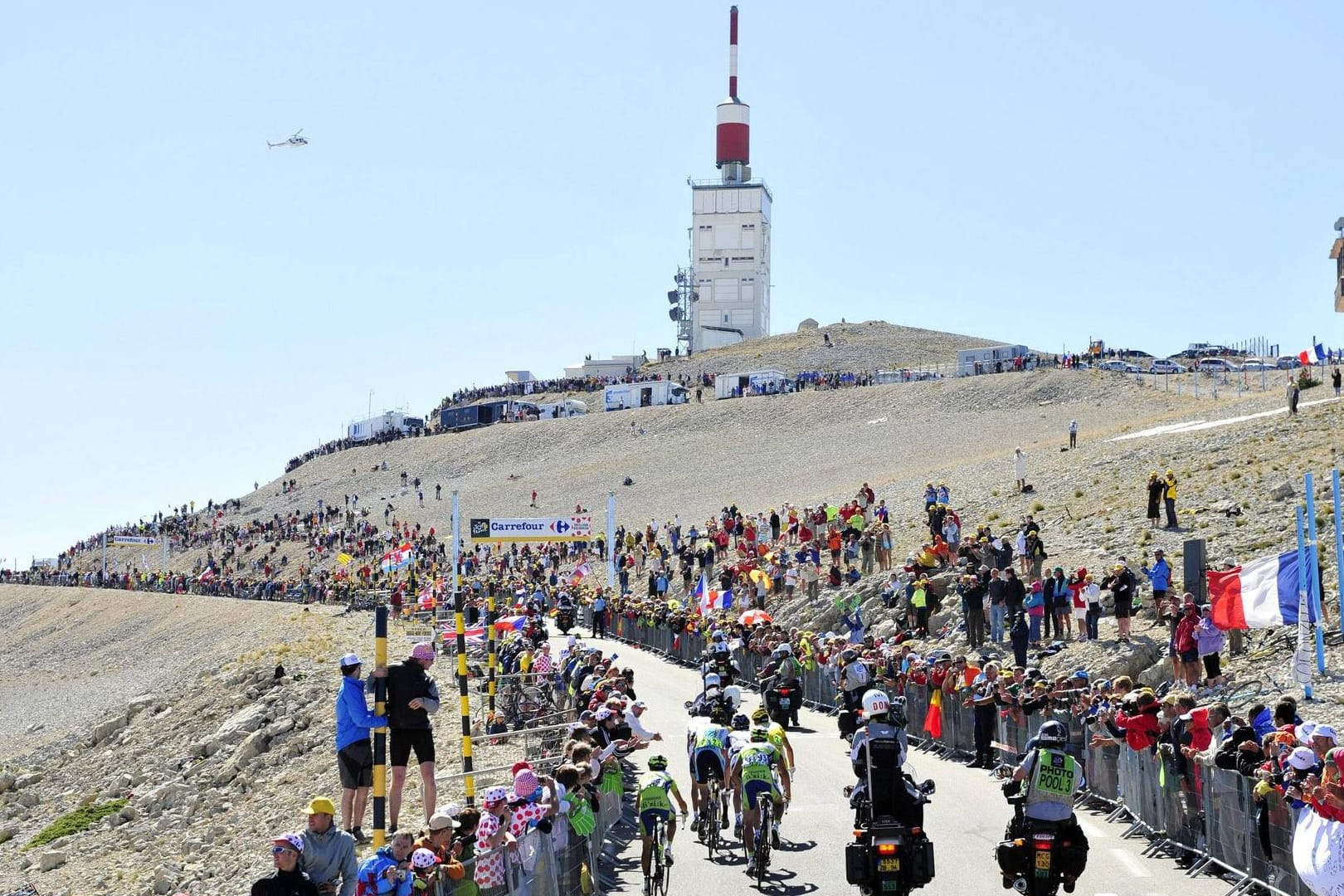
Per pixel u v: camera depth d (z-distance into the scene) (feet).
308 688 187.52
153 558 546.67
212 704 204.74
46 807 174.91
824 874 63.98
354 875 44.83
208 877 110.32
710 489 385.09
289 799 132.16
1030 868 50.11
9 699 352.69
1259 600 93.86
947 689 98.27
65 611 464.24
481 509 437.99
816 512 210.79
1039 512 190.90
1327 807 45.14
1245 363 404.16
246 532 520.83
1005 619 125.29
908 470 332.60
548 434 544.21
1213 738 63.82
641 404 558.97
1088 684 80.79
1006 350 495.82
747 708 123.54
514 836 52.90
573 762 62.69
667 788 60.34
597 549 301.02
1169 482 153.38
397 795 66.03
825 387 523.29
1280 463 172.14
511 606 214.90
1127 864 62.59
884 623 149.89
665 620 173.58
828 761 96.73
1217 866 59.82
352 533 444.96
